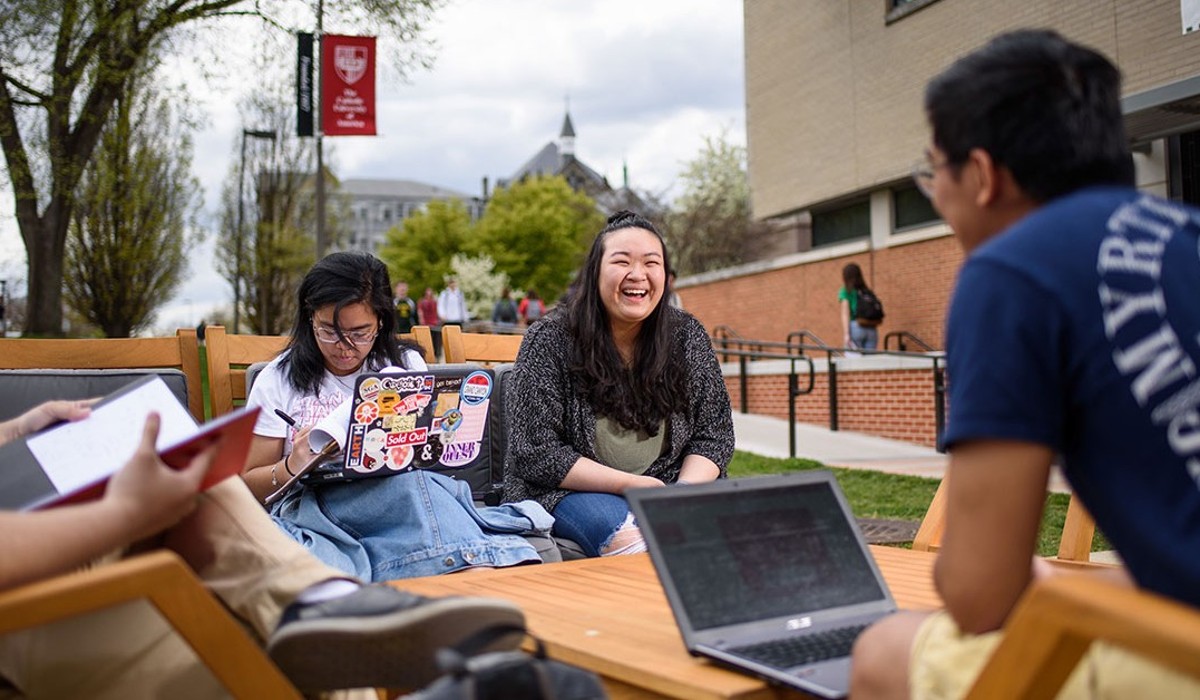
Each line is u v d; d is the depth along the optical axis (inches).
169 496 68.8
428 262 2652.6
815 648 76.5
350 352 146.0
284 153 1229.1
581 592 106.6
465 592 106.4
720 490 85.6
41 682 74.8
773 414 587.5
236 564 79.7
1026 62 61.0
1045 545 222.2
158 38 668.1
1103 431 54.5
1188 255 55.9
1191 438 52.0
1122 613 44.0
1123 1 418.6
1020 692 48.9
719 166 1366.9
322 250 774.5
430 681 72.7
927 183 67.4
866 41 585.3
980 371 56.4
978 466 56.6
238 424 71.4
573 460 149.6
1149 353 53.1
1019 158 60.3
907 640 65.1
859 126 597.0
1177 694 50.2
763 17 685.3
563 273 2541.8
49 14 605.0
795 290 702.5
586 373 153.5
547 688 58.3
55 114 635.5
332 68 716.0
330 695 80.0
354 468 132.0
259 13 681.6
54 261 692.1
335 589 78.0
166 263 933.2
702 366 161.2
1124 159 61.2
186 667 75.9
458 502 139.3
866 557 89.3
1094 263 55.1
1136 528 53.6
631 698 79.9
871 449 444.8
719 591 80.6
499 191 2674.7
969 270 58.6
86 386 136.1
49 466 78.2
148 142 864.3
